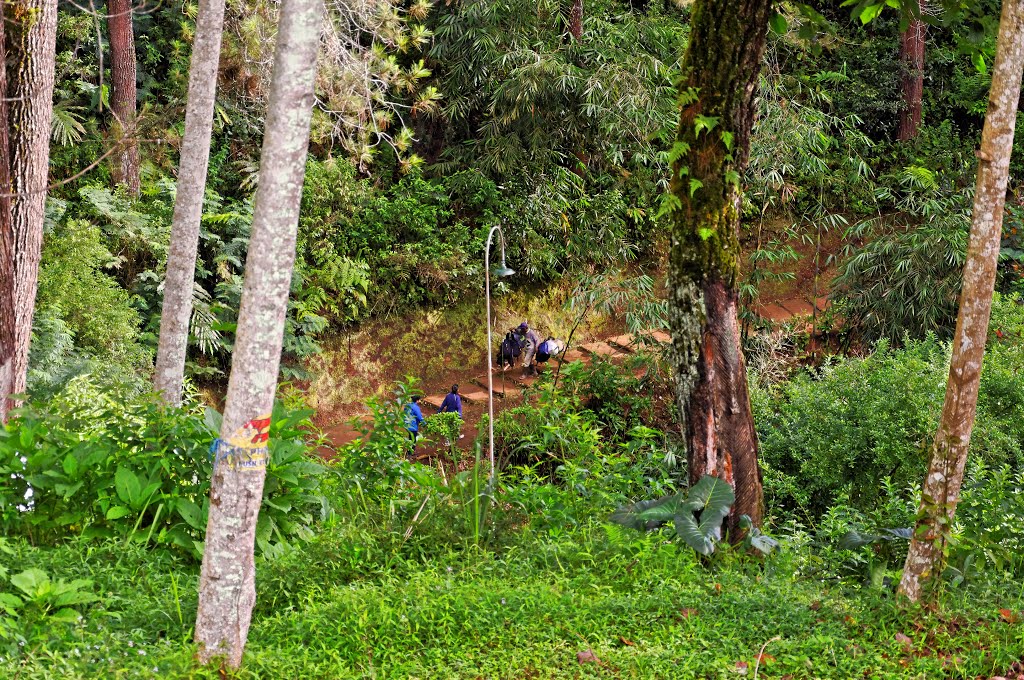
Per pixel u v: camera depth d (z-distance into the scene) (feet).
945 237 45.98
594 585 17.57
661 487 24.39
